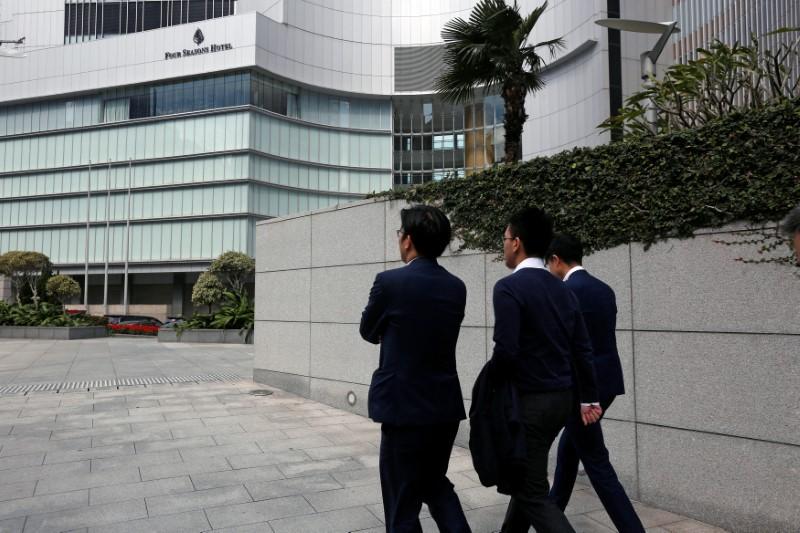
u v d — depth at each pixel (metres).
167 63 45.00
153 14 55.94
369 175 47.69
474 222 5.40
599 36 34.41
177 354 16.33
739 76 5.86
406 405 2.47
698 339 3.68
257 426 6.36
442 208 5.79
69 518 3.67
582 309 3.06
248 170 42.94
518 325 2.50
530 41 39.81
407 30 47.78
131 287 49.69
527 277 2.63
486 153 47.06
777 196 3.27
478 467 2.51
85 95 48.00
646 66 8.34
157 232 45.12
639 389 4.02
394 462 2.52
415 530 2.51
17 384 9.72
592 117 35.03
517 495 2.55
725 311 3.54
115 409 7.34
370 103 48.12
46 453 5.23
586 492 4.22
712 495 3.56
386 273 2.60
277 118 44.84
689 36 26.11
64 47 47.81
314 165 46.34
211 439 5.77
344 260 7.35
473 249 5.43
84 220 47.12
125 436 5.89
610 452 4.20
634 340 4.06
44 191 48.38
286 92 45.66
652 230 3.93
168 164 45.22
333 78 46.53
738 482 3.43
